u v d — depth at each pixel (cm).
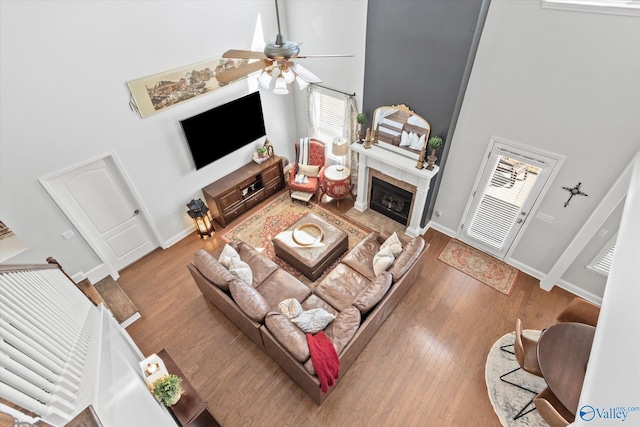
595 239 410
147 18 407
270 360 409
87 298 294
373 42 446
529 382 378
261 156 639
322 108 625
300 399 372
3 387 116
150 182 504
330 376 318
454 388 377
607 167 361
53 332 180
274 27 548
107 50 391
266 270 455
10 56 329
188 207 560
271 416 359
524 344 360
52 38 348
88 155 422
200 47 472
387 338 425
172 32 436
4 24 317
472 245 548
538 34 340
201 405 301
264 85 325
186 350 421
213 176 590
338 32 509
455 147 473
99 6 367
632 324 182
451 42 378
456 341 420
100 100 407
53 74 361
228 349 421
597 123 346
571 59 333
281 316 357
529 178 425
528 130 396
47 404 140
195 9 445
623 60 307
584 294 459
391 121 496
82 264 473
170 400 284
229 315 430
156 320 457
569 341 318
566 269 448
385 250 437
